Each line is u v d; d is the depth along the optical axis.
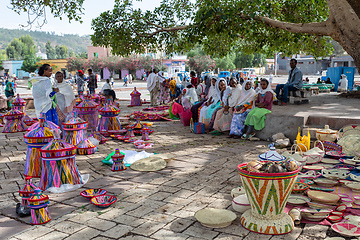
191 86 10.59
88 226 3.52
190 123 9.35
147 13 11.43
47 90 5.71
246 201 3.81
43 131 5.14
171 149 7.00
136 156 6.23
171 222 3.57
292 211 3.56
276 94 10.31
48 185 4.68
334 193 4.12
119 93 26.41
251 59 69.81
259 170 3.30
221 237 3.22
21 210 3.79
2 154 6.80
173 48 11.88
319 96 13.27
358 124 6.54
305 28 8.47
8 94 14.51
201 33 9.48
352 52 7.64
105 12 11.06
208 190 4.53
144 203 4.11
